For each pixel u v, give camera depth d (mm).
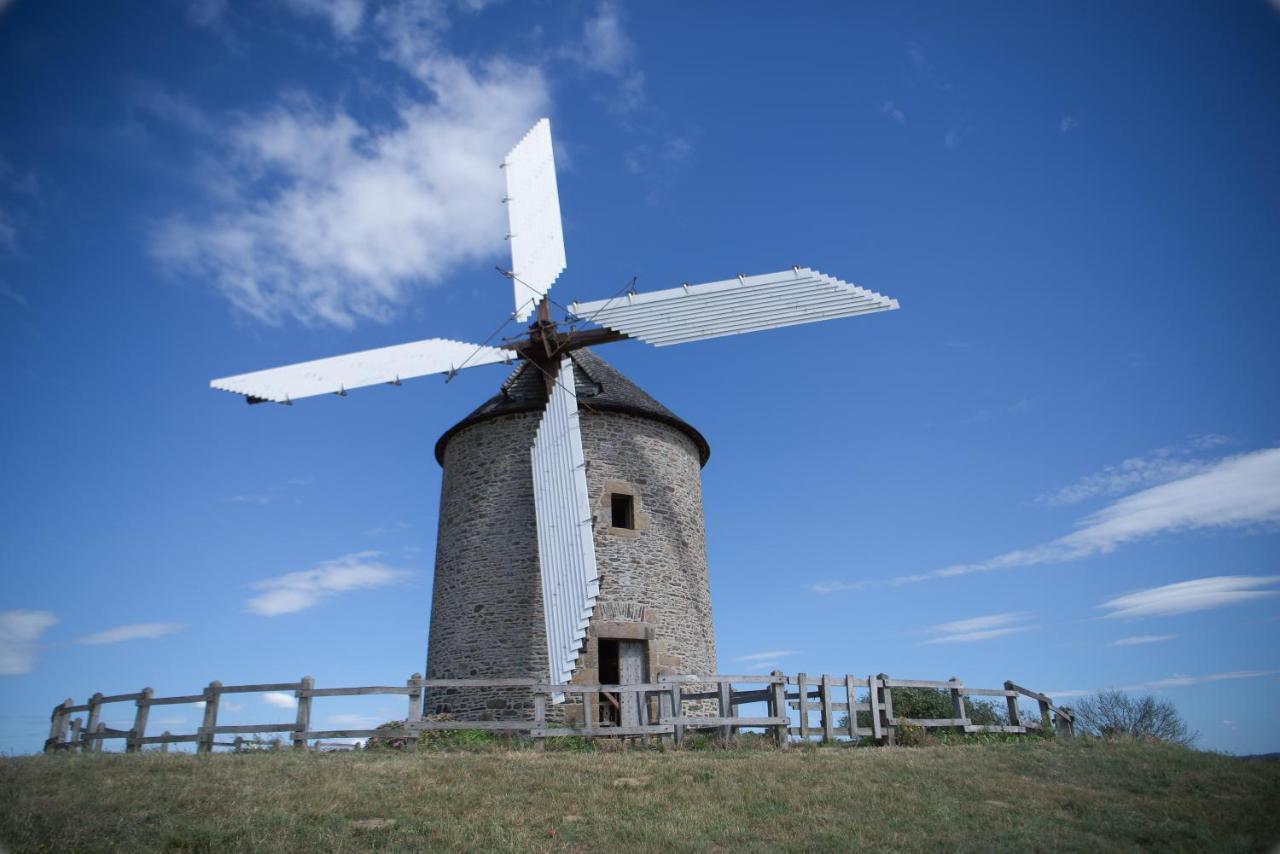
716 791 11375
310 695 13656
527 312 19797
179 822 9555
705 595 20219
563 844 9352
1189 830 10562
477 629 18375
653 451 19984
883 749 14492
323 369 19375
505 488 19359
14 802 9977
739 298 18922
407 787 11180
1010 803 11469
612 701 16266
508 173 21734
